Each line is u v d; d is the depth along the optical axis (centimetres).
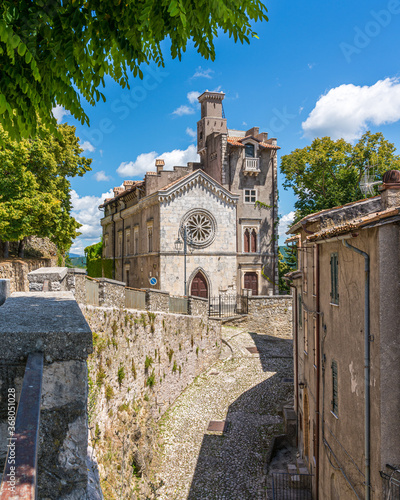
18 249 3141
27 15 482
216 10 471
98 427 1348
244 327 3659
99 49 559
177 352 2491
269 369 2770
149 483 1577
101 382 1449
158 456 1830
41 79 547
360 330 983
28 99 553
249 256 4006
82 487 356
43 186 2855
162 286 3538
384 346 863
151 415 1988
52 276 1152
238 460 1808
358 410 991
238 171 4038
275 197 4112
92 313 1451
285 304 3684
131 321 1867
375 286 889
